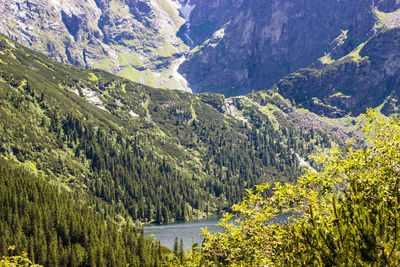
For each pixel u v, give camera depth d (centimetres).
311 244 1261
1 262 3098
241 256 2077
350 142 2494
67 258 12725
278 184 2250
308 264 1249
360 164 2194
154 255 12494
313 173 2261
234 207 2272
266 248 1931
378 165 2214
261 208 2272
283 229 1872
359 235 1180
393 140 2206
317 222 1312
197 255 2553
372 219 1229
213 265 2286
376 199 1477
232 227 2219
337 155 2478
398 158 2064
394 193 1684
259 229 2088
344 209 1267
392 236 1155
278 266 1772
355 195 1349
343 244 1179
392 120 2344
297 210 2042
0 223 13588
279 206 2170
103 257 12719
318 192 2059
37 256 12481
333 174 2205
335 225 1266
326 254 1197
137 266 12131
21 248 12506
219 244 2238
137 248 13250
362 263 1145
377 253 1145
